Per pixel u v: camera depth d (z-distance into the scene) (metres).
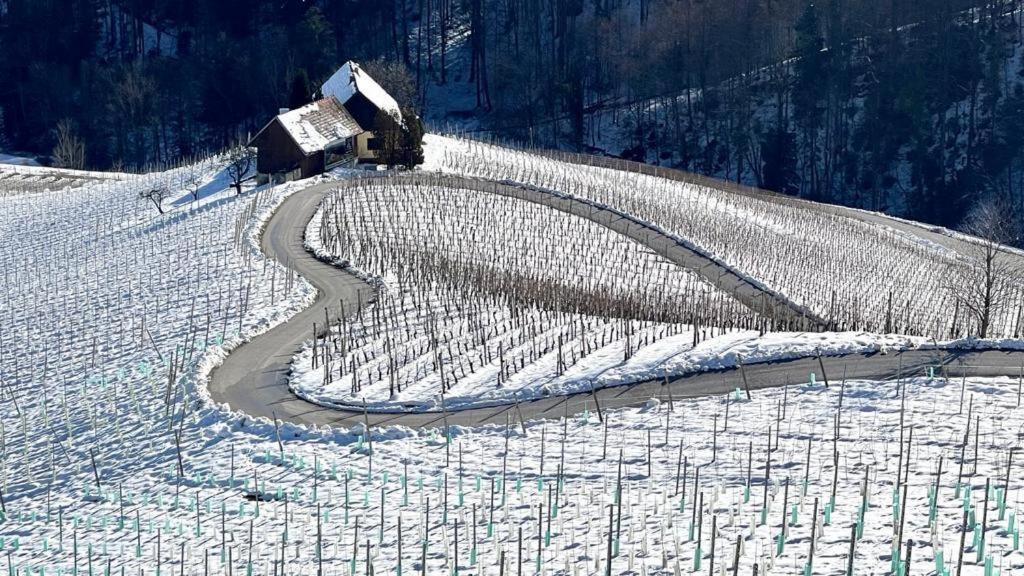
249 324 99.12
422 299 102.25
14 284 123.31
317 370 87.94
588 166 180.25
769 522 58.44
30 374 96.38
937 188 196.62
